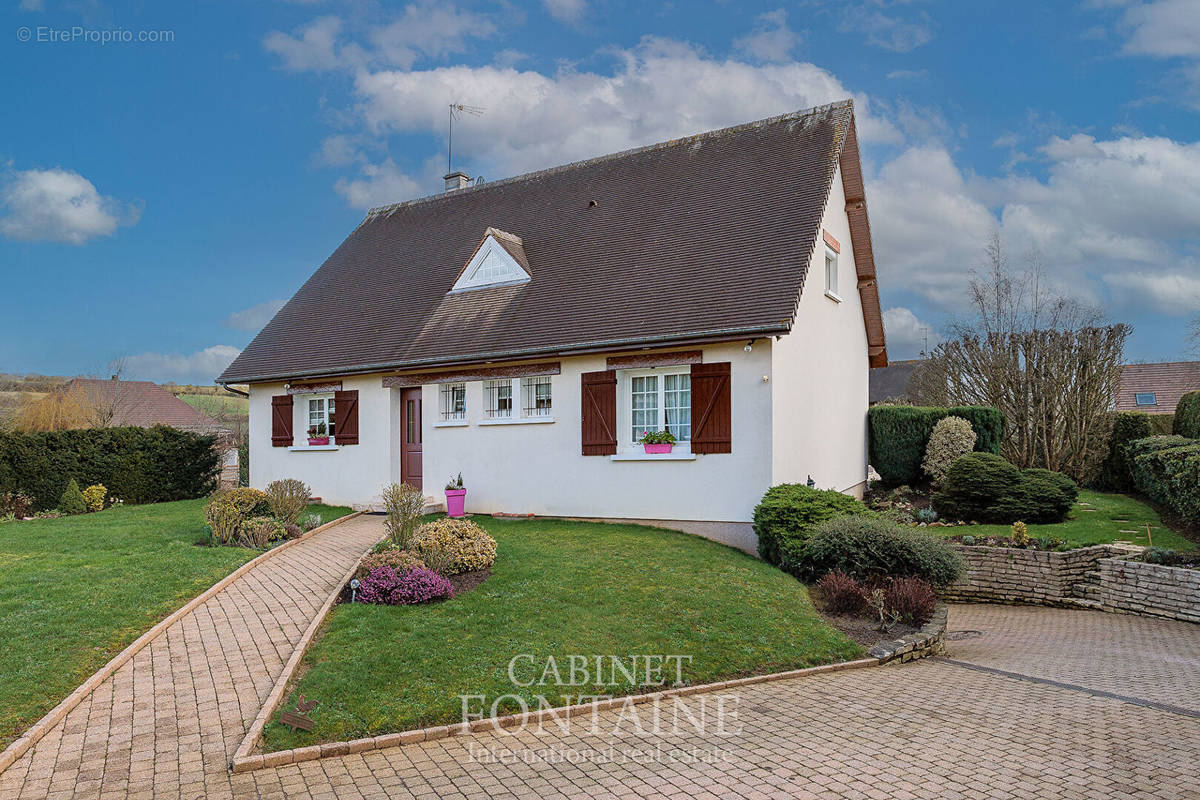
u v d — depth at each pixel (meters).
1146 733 6.27
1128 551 12.76
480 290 17.05
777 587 10.22
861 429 19.88
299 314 20.20
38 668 6.64
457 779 5.12
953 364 23.44
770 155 16.36
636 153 19.09
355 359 17.22
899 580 10.30
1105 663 9.09
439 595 8.83
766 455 12.84
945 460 18.34
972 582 13.69
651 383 14.24
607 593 9.24
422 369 16.53
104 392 37.00
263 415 19.38
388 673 6.70
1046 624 11.67
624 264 15.41
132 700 6.25
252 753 5.34
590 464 14.53
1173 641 10.30
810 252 13.34
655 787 5.03
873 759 5.57
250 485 19.61
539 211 18.94
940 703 7.10
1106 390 19.92
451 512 15.18
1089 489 21.33
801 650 8.36
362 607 8.46
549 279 16.17
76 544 12.08
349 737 5.70
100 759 5.26
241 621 8.25
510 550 11.37
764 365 12.87
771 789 5.01
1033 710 6.95
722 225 15.11
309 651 7.38
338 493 18.03
